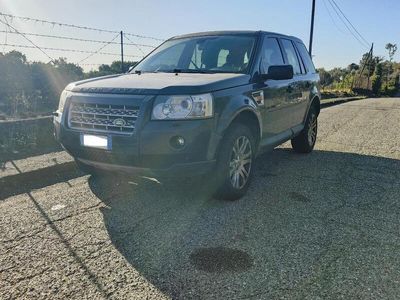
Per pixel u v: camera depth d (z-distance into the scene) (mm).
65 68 8625
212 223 3596
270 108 4773
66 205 4016
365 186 4777
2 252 3006
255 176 5195
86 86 3947
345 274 2721
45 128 6305
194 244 3170
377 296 2463
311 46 22594
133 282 2609
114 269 2773
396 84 58594
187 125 3477
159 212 3855
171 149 3469
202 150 3596
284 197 4336
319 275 2703
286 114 5395
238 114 3982
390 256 2984
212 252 3037
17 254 2977
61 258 2924
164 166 3510
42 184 4711
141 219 3676
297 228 3494
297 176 5211
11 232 3363
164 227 3500
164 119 3465
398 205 4117
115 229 3447
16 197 4258
